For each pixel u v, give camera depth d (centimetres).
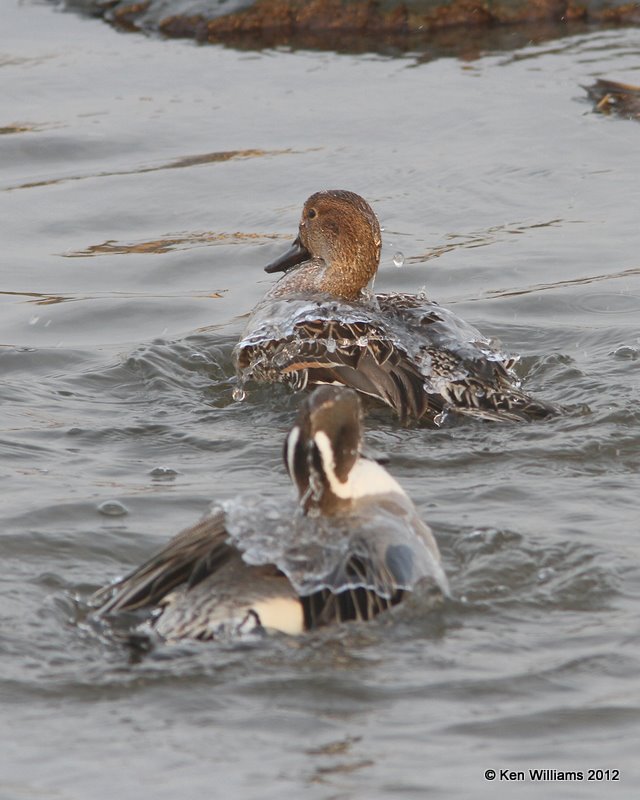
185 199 1922
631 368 1329
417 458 1120
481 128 2122
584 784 656
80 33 2641
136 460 1126
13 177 2011
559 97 2227
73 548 926
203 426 1216
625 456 1119
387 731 702
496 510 995
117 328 1517
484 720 710
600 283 1593
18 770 670
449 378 1253
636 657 774
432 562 827
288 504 834
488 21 2620
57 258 1741
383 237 1761
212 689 737
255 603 770
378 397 1254
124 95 2312
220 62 2466
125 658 766
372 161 2012
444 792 649
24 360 1389
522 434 1175
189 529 828
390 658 769
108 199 1925
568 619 825
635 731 700
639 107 2172
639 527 958
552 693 738
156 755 681
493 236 1761
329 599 777
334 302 1358
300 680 744
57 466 1103
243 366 1340
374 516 827
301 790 650
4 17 2730
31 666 762
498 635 800
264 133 2138
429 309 1343
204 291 1636
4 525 957
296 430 833
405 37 2573
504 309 1534
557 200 1869
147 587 795
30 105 2269
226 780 659
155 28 2658
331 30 2603
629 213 1812
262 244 1770
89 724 709
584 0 2623
